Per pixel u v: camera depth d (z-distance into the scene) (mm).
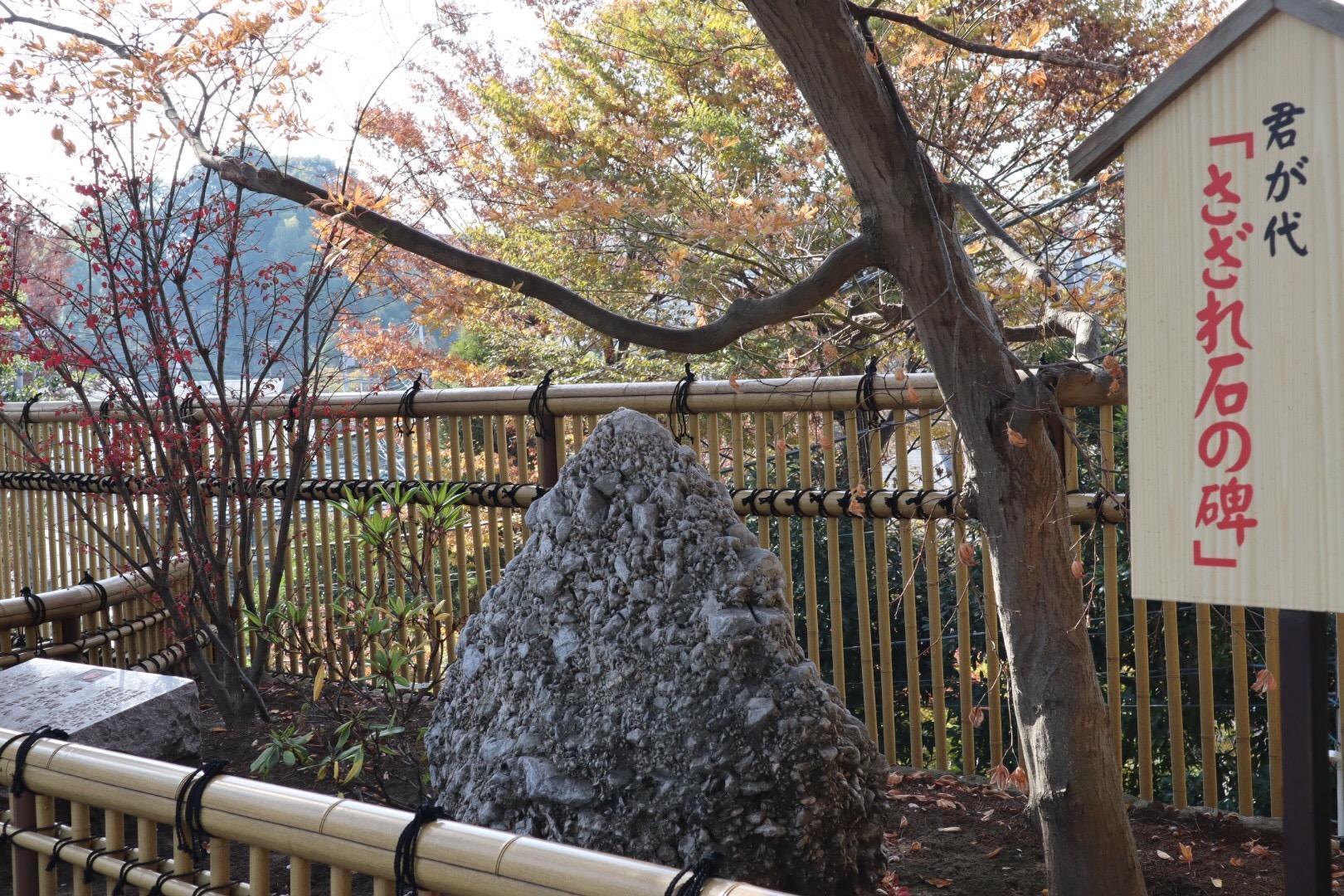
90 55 4074
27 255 4836
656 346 2895
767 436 4547
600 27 9445
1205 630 3439
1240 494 1505
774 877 2504
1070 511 3406
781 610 2732
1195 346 1545
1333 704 4211
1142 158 1589
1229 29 1479
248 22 4031
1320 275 1438
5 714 3664
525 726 2781
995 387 2580
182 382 4711
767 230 4305
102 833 3527
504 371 9148
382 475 5344
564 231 8398
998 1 5594
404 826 1749
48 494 6035
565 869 1584
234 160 3641
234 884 2008
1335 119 1422
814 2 2252
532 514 3066
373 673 4082
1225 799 4980
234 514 4969
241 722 4402
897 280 2596
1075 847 2602
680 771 2549
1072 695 2600
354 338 8016
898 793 3656
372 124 4672
